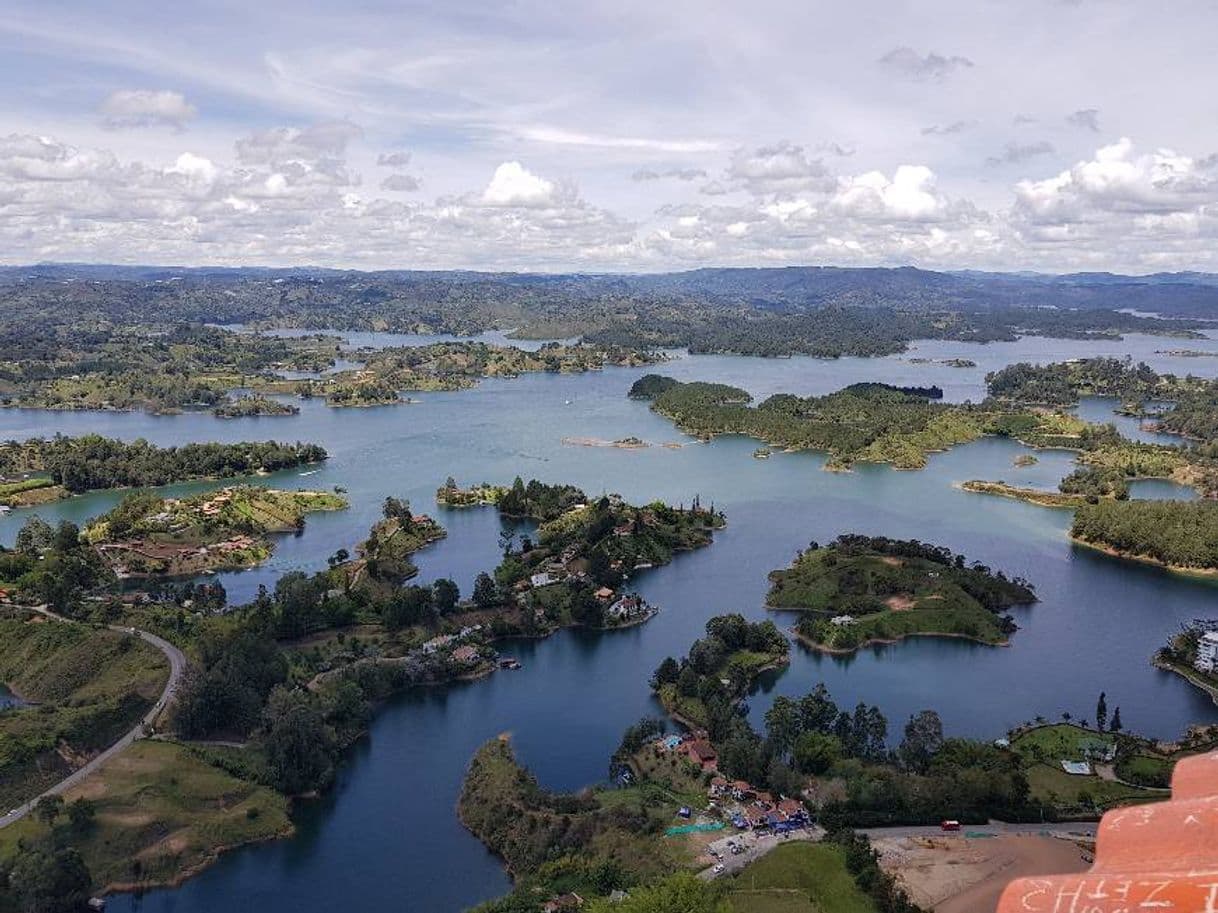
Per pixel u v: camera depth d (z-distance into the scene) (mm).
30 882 162500
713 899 135000
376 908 171250
